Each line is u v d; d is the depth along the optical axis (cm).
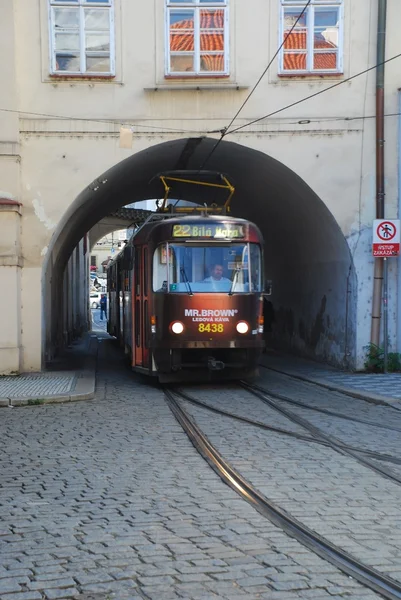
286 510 580
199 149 1697
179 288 1372
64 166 1582
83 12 1572
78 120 1580
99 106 1580
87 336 3528
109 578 438
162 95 1584
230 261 1398
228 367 1391
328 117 1592
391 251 1531
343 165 1598
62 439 891
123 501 612
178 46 1578
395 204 1596
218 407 1136
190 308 1361
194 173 1847
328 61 1591
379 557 473
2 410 1141
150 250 1402
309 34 1587
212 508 588
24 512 585
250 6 1580
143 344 1477
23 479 693
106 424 995
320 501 606
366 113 1596
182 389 1380
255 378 1556
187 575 442
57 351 2158
